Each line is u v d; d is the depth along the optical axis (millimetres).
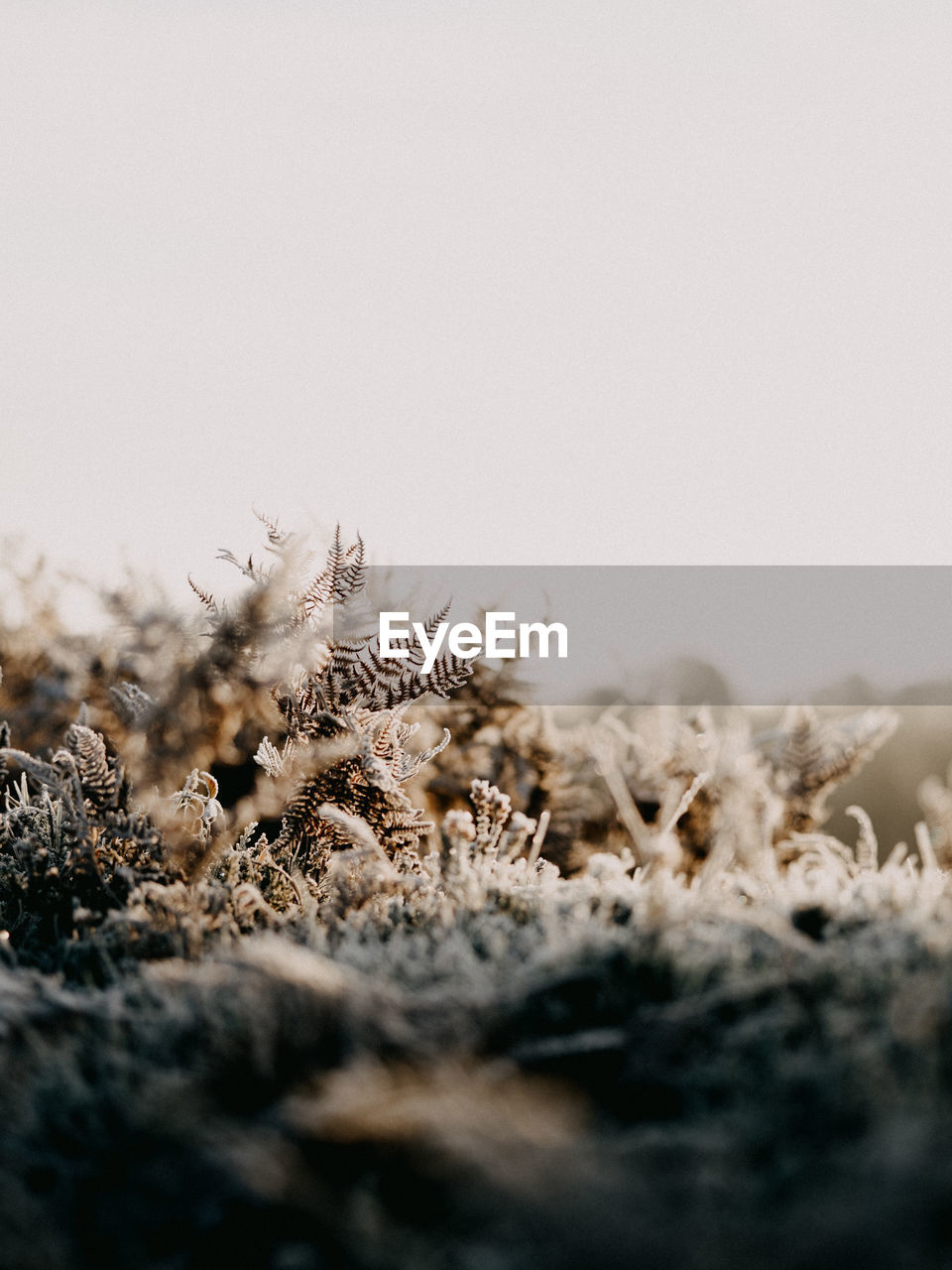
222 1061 845
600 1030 865
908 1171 617
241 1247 738
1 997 929
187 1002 903
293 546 1135
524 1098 783
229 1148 741
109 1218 766
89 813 1131
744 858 1076
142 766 1119
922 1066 752
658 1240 608
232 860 1173
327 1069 837
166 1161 796
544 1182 645
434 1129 700
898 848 1029
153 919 1066
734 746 1052
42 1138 836
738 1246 600
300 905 1146
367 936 1019
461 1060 833
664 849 1000
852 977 859
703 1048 845
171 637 1127
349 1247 699
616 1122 803
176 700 1120
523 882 1110
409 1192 733
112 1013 908
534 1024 869
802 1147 705
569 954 907
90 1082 876
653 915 914
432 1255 652
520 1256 628
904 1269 580
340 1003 853
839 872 1069
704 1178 649
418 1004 867
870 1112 716
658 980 887
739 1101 763
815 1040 827
